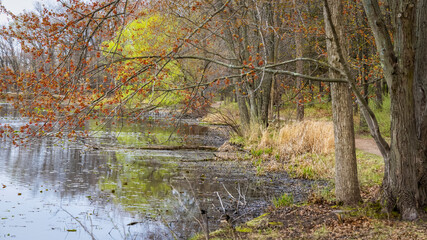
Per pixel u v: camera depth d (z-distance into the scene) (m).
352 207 6.62
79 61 5.48
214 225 6.84
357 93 5.87
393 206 6.11
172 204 8.26
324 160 12.74
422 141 6.13
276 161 13.66
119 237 6.17
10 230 6.36
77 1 5.70
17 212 7.36
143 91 5.94
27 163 12.41
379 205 6.52
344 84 6.84
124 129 24.38
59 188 9.35
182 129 25.98
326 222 6.09
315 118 25.70
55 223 6.83
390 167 6.21
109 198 8.60
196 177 11.12
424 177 6.05
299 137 15.26
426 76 6.16
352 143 6.93
